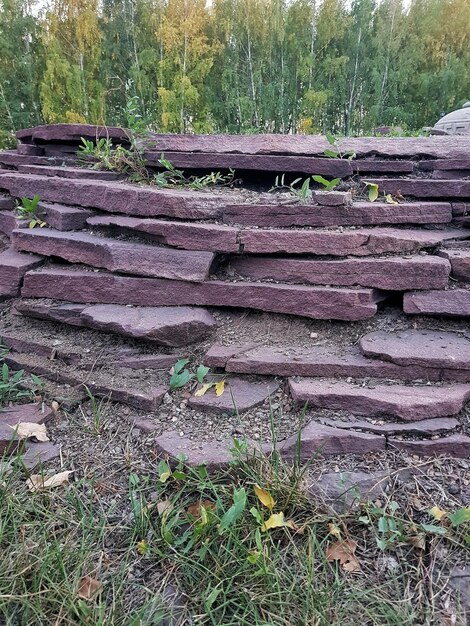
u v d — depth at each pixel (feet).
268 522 5.28
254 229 8.25
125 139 11.86
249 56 36.06
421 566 5.12
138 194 8.77
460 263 7.69
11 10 36.19
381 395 6.48
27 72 35.45
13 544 5.22
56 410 7.11
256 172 10.62
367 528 5.50
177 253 8.04
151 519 5.63
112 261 8.14
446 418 6.35
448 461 6.04
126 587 5.04
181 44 35.04
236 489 5.63
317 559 5.20
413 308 7.45
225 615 4.76
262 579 4.93
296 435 6.29
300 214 8.54
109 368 7.50
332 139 10.46
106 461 6.39
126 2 39.06
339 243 7.92
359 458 6.15
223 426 6.57
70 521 5.63
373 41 38.19
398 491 5.78
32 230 9.41
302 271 7.95
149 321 7.48
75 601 4.80
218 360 7.17
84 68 36.01
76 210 9.46
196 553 5.17
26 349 8.07
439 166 10.05
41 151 13.43
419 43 38.27
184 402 6.96
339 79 37.17
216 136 11.24
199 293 7.97
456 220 9.06
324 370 6.96
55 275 8.36
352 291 7.51
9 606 4.76
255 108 34.71
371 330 7.60
